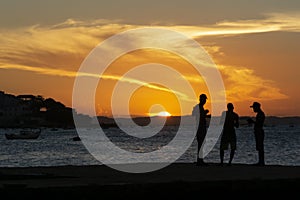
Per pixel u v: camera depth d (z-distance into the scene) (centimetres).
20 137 15912
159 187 1580
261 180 1652
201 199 1603
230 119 2389
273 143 12062
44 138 17838
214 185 1616
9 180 1762
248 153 7712
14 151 9394
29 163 6053
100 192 1539
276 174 1881
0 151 9450
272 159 6162
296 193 1653
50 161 6288
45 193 1512
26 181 1712
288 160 5950
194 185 1605
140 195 1564
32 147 11119
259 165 2373
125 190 1555
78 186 1536
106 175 1905
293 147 9725
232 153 2392
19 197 1496
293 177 1745
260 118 2378
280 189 1647
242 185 1638
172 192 1580
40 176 1875
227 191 1619
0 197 1488
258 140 2384
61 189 1521
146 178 1775
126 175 1900
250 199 1634
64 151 9075
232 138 2392
